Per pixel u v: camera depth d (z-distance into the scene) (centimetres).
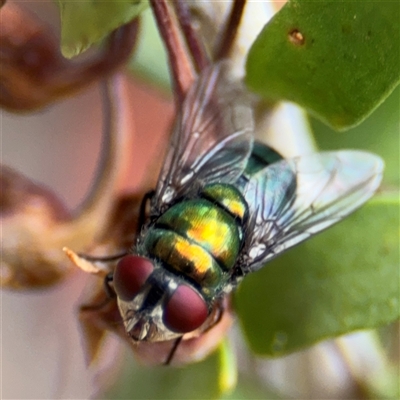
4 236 6
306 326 6
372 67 5
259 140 6
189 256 6
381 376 7
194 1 6
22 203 6
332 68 5
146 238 6
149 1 6
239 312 6
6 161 10
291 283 6
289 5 5
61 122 11
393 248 6
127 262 6
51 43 6
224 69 6
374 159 6
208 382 6
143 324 6
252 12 6
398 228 6
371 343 7
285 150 6
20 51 6
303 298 6
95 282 6
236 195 6
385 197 6
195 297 6
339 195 6
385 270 6
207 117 6
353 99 5
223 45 6
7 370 9
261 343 6
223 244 6
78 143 11
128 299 6
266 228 6
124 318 6
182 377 6
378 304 6
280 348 6
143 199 6
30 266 6
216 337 6
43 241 6
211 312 6
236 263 6
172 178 6
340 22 5
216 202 6
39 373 9
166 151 6
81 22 5
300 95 6
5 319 9
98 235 6
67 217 6
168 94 7
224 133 6
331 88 5
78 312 6
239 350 7
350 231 6
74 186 10
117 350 6
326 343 7
